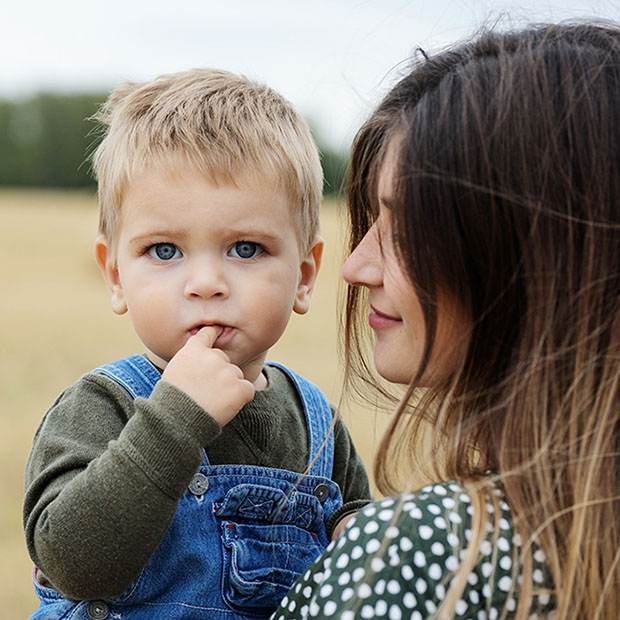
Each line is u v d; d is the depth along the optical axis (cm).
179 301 169
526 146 128
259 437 183
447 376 136
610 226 127
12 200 3706
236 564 169
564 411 126
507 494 125
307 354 905
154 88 189
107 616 162
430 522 123
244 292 171
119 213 176
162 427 149
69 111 4406
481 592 120
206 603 166
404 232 135
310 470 189
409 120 140
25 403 752
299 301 194
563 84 130
